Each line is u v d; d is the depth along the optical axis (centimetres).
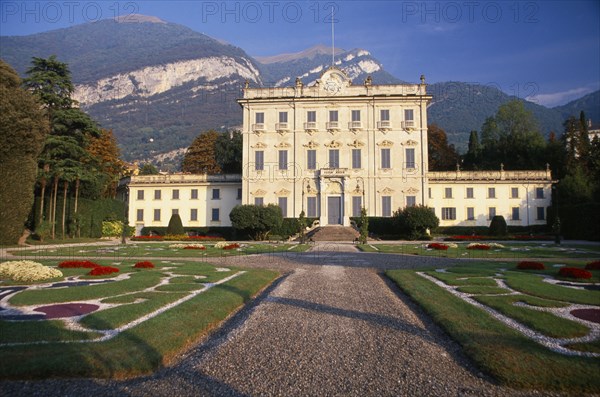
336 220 6131
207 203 6731
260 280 1759
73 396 654
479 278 1745
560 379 701
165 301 1271
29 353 785
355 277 1891
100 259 2738
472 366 793
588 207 5341
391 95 6150
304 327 1050
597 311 1153
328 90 6309
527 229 6238
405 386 704
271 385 705
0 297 1341
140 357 788
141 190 6844
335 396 666
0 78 4244
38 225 4919
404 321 1116
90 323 1007
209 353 858
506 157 8212
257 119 6353
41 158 5031
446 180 6372
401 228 5456
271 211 5494
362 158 6175
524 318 1057
